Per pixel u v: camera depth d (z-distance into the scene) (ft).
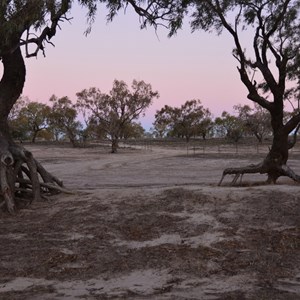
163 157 157.28
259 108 259.39
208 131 351.46
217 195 34.96
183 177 85.76
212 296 18.19
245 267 21.77
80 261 23.24
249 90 52.26
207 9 49.14
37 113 303.48
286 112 132.46
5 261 23.38
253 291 18.65
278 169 51.72
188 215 30.89
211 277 20.59
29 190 40.65
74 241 26.63
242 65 51.55
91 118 208.74
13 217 33.83
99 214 32.07
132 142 320.50
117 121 207.21
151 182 75.72
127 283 20.10
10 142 40.81
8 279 20.81
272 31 50.60
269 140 281.95
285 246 24.64
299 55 51.16
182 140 346.54
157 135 444.55
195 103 323.16
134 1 37.45
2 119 40.83
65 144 287.48
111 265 22.57
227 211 31.09
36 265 22.70
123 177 88.07
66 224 30.35
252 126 260.01
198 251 24.22
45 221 31.68
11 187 38.09
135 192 37.91
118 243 26.21
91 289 19.38
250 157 141.59
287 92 55.52
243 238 26.12
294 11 52.31
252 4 50.37
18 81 41.22
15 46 35.01
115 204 34.37
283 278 20.31
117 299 18.10
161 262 22.75
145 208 32.91
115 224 29.68
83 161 145.89
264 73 50.88
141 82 211.20
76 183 74.69
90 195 39.01
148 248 25.02
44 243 26.43
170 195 35.68
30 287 19.72
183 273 21.22
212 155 157.07
